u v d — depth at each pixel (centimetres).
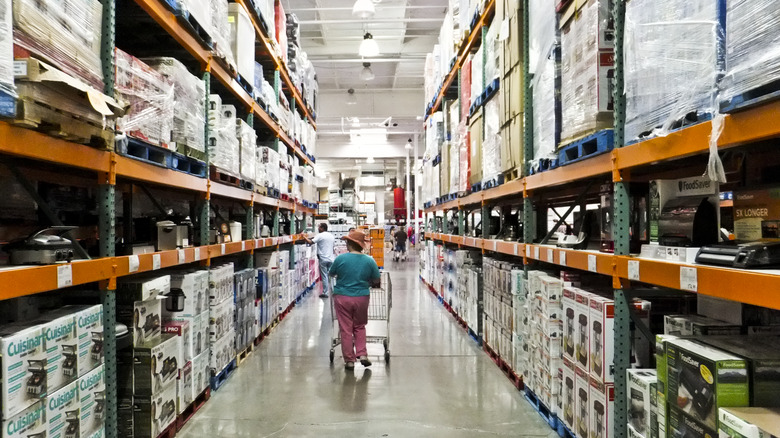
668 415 202
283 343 611
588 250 313
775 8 145
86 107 220
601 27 271
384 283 704
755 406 167
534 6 386
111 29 251
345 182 1948
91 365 237
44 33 192
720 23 179
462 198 696
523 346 422
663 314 277
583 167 301
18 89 178
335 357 546
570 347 312
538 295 373
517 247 436
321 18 1208
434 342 616
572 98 310
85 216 353
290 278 844
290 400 409
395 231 2202
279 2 734
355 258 503
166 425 314
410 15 1297
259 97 578
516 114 422
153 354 294
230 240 491
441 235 904
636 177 332
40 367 196
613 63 271
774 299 150
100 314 247
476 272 604
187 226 386
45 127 199
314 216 1266
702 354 178
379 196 3372
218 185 446
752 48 156
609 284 332
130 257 279
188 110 362
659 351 212
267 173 638
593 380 273
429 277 1125
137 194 460
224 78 450
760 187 197
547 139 354
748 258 171
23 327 195
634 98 240
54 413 204
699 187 229
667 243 238
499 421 363
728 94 168
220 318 439
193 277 367
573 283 332
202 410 385
